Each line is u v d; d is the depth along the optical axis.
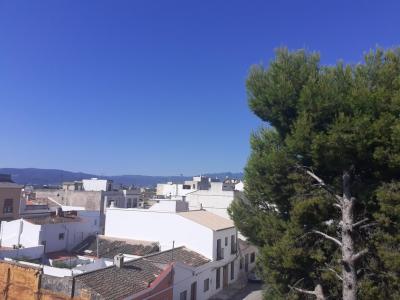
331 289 17.92
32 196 68.94
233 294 35.47
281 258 17.92
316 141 15.72
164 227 36.53
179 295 27.58
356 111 15.63
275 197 19.12
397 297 15.42
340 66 17.08
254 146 20.25
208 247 34.66
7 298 21.75
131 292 21.62
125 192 72.50
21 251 29.36
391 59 16.31
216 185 57.41
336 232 17.91
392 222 15.20
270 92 17.52
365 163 16.41
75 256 34.00
